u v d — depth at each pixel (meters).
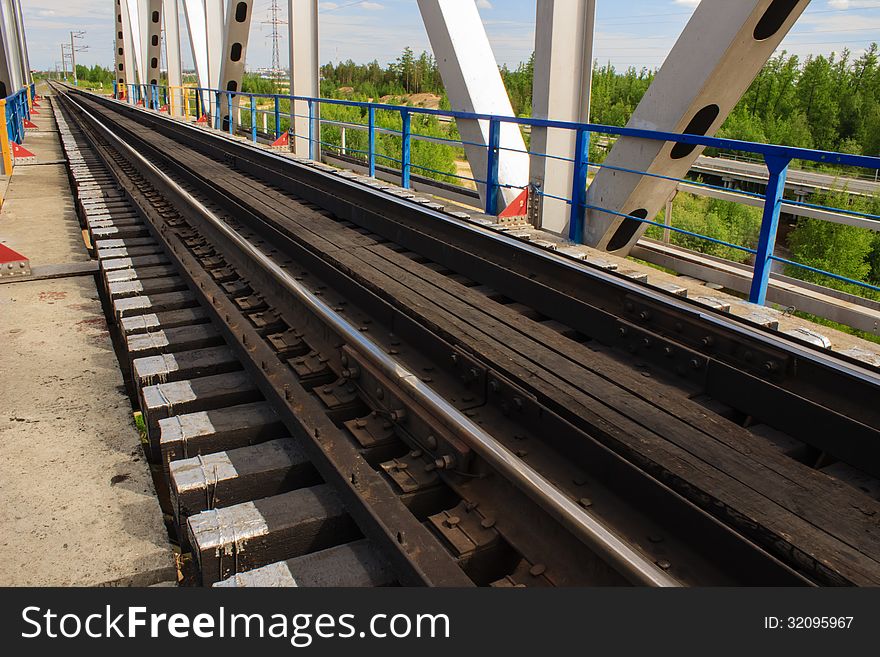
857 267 27.34
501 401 2.97
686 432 2.61
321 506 2.54
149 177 9.76
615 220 6.82
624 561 1.85
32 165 14.52
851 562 1.90
